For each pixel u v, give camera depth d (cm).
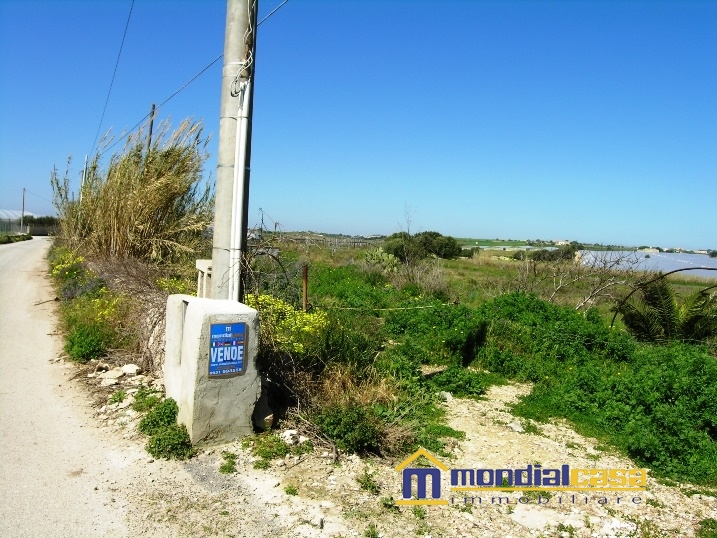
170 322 531
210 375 449
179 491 391
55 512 358
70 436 475
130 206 1302
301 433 491
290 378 550
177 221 1359
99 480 402
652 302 1096
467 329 883
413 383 668
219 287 553
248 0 547
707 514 410
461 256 3334
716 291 1148
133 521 353
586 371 722
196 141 1376
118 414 521
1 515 351
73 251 1595
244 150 547
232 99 549
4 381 618
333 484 413
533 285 1480
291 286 1016
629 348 915
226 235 552
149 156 1333
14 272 1777
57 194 1858
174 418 486
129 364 658
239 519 360
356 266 1962
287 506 378
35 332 879
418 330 964
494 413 621
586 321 1002
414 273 1702
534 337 920
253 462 436
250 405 471
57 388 601
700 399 573
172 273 1083
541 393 689
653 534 377
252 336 466
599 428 584
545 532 371
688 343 1023
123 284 874
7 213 7231
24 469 413
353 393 575
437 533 359
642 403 596
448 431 546
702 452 505
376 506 387
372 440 470
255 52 559
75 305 977
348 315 1027
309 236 1786
